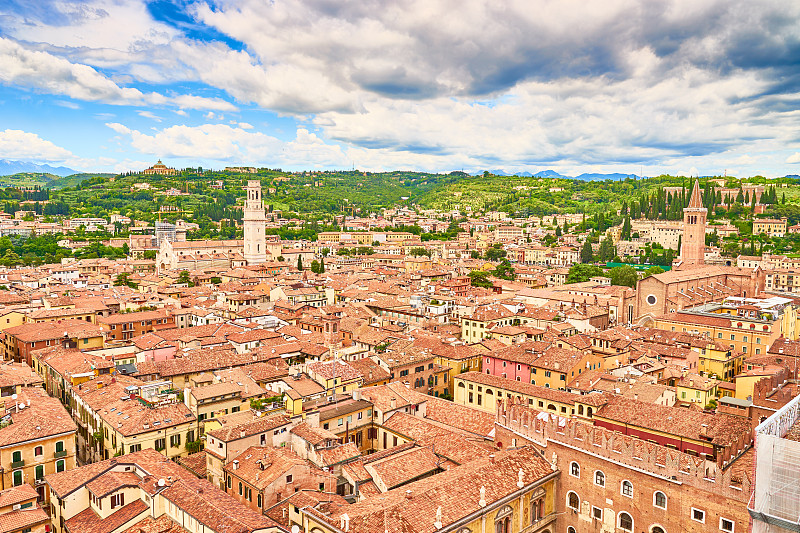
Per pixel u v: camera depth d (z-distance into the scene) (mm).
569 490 82000
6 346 162375
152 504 77688
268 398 106312
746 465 71125
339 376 114750
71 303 196125
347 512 67688
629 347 158625
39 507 78500
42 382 121625
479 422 104375
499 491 75375
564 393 116312
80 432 114500
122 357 139125
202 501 73188
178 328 168250
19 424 91500
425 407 111750
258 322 175875
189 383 124812
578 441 80875
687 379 136250
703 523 68938
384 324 194875
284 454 83438
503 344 160750
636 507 74938
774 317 179250
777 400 98562
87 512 79750
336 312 194000
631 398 103500
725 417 87750
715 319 186375
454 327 192250
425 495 70875
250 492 79625
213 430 90000
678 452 72938
